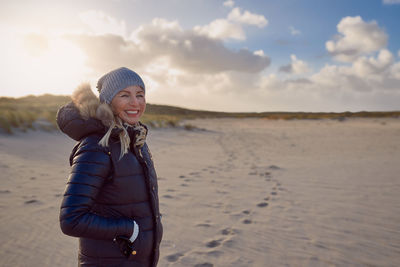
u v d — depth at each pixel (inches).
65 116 51.2
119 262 52.5
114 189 52.1
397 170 300.5
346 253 127.0
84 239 53.8
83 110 50.5
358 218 169.3
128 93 54.7
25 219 152.7
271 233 147.6
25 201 179.0
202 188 234.4
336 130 975.0
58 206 172.9
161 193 216.4
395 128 1006.4
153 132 698.8
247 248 130.7
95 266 52.7
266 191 228.1
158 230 57.3
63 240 132.7
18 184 212.4
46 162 293.7
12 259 115.0
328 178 272.5
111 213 52.4
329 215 174.6
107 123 50.7
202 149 498.9
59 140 425.4
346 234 146.9
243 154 442.3
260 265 116.0
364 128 1045.8
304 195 216.5
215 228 153.7
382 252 128.2
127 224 50.7
